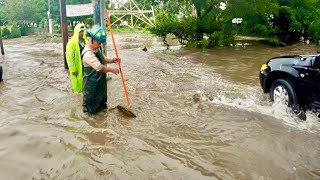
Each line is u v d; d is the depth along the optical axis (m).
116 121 5.17
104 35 5.09
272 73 5.79
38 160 3.83
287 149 4.15
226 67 10.61
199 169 3.62
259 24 17.59
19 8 39.50
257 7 16.92
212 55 13.73
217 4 17.73
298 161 3.84
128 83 8.10
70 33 34.84
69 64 5.84
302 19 17.83
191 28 17.06
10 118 5.36
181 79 8.68
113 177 3.44
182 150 4.13
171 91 7.28
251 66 10.74
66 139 4.43
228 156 3.96
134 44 20.06
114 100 6.42
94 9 7.54
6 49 18.34
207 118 5.34
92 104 5.42
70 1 38.78
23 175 3.49
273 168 3.66
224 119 5.29
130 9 41.50
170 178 3.42
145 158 3.87
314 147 4.21
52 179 3.41
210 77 8.95
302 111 5.32
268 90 6.15
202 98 6.46
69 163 3.74
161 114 5.55
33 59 13.26
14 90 7.39
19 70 10.27
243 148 4.18
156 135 4.62
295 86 5.33
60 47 19.61
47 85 7.90
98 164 3.71
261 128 4.87
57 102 6.30
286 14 17.84
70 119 5.25
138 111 5.71
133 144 4.27
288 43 17.98
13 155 3.94
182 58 12.98
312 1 17.95
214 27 17.06
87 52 5.12
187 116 5.45
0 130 4.74
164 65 11.19
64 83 8.14
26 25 41.06
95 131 4.70
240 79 8.66
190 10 18.98
